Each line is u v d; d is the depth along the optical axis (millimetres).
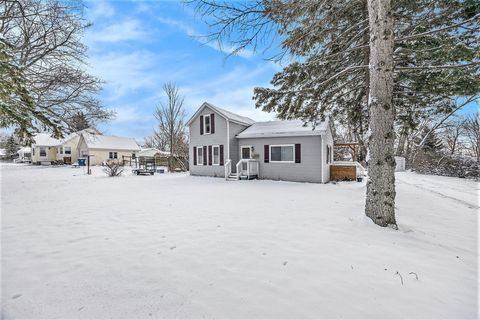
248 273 2574
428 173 16594
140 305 2021
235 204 6398
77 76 10266
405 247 3174
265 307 1979
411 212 5227
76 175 16969
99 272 2631
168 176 16547
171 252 3178
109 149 32844
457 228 4141
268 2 3996
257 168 14195
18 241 3627
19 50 8312
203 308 1973
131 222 4676
